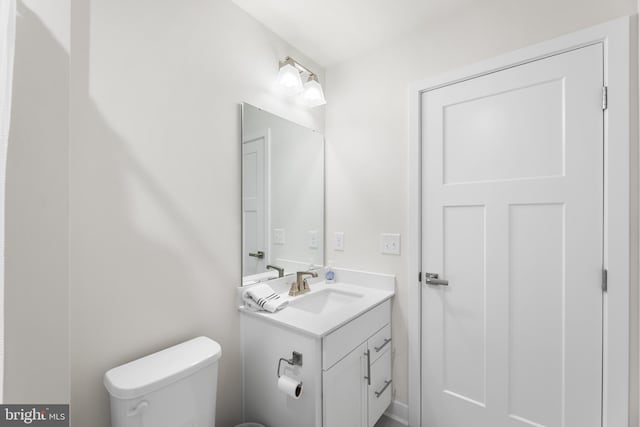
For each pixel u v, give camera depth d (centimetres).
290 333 127
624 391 115
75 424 96
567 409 127
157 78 117
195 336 130
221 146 141
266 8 151
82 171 98
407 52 172
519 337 138
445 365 158
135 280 111
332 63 203
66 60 77
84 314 98
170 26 122
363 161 189
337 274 197
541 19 133
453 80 155
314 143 197
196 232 131
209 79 136
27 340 70
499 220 143
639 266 114
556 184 130
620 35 116
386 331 168
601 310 121
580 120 125
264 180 162
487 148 147
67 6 77
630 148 114
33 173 71
